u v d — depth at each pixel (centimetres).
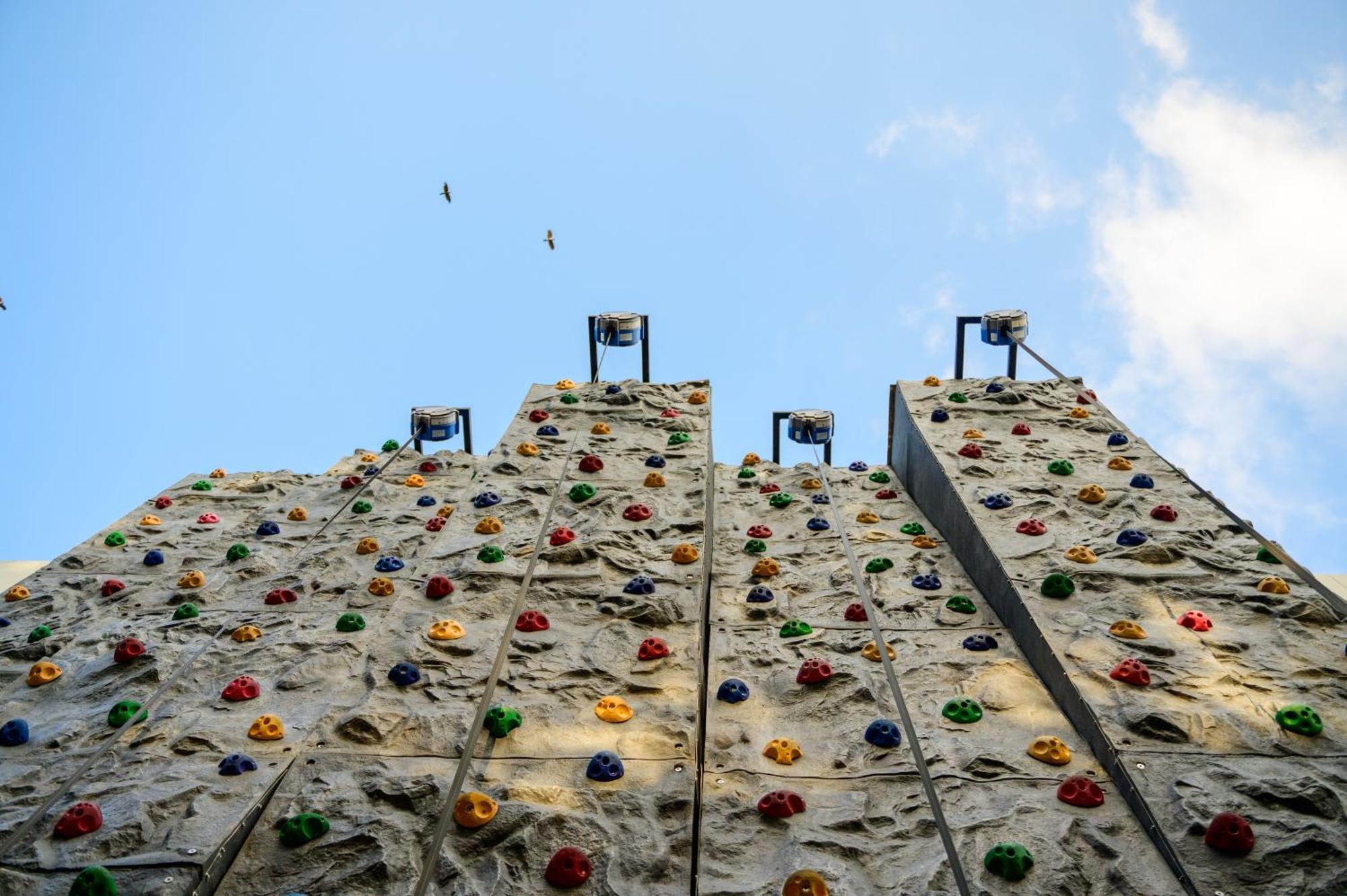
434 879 609
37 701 831
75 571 1099
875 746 726
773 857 628
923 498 1167
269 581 1007
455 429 1322
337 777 687
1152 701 721
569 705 768
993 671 816
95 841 625
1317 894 567
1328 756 666
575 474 1129
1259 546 929
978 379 1345
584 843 633
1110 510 1005
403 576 1002
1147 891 587
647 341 1425
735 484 1266
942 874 604
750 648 871
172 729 749
